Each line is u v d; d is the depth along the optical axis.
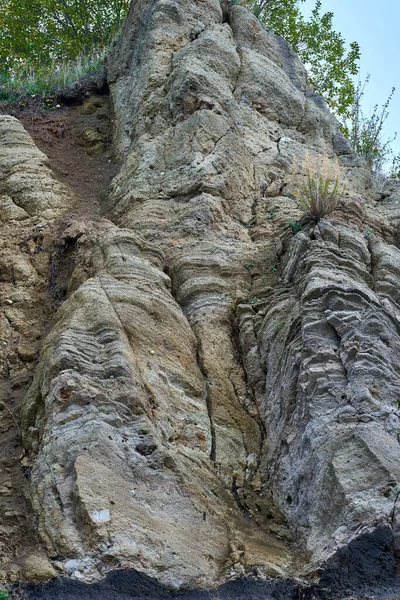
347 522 6.02
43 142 12.09
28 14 20.16
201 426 7.18
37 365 7.55
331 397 6.84
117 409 6.68
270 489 6.91
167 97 11.17
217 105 10.78
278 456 7.04
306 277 7.85
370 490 6.12
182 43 12.21
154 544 5.95
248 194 10.15
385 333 7.24
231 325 8.20
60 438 6.48
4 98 13.67
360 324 7.26
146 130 10.97
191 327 8.09
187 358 7.66
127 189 10.11
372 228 9.48
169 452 6.61
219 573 6.04
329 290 7.51
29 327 8.48
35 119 12.87
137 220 9.41
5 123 11.29
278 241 9.05
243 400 7.61
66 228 9.48
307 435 6.72
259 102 11.72
